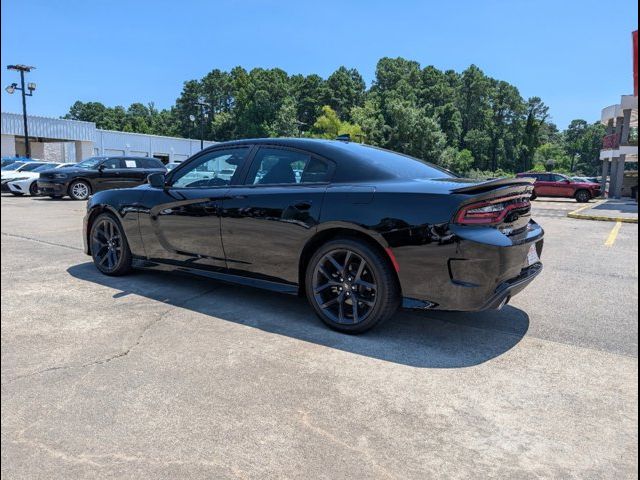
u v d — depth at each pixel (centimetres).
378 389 248
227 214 373
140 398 234
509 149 11462
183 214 404
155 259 437
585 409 232
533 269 341
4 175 1739
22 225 873
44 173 1533
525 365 281
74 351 290
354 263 322
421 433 209
